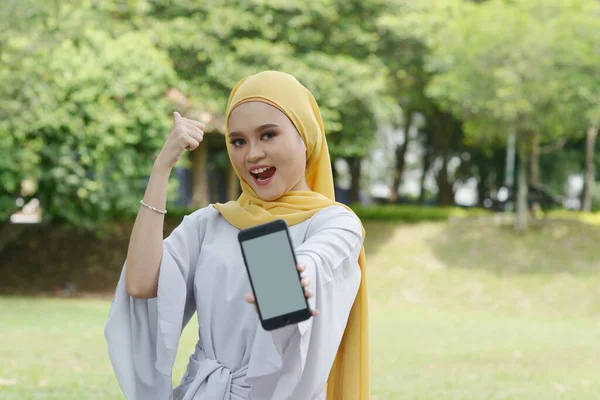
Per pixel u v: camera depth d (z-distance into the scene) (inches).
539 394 290.8
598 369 352.8
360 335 105.6
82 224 609.9
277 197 103.9
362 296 105.4
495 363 366.0
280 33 749.9
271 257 81.4
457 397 282.2
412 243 749.3
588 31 646.5
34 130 563.8
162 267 99.9
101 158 583.5
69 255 735.1
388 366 354.0
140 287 99.3
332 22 771.4
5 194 588.4
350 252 97.5
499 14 668.1
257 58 701.9
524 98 650.2
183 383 102.9
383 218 833.5
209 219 106.5
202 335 102.6
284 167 102.0
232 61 699.4
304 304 80.6
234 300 99.7
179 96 660.7
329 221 100.1
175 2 726.5
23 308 524.4
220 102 701.3
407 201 1413.6
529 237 737.0
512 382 316.2
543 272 672.4
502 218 784.3
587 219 800.9
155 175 100.3
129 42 613.0
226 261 101.3
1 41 554.3
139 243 99.0
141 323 101.9
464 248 728.3
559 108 655.8
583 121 674.8
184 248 104.7
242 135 102.3
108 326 100.0
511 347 419.5
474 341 442.0
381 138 1144.8
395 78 892.6
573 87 644.7
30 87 559.8
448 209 884.6
